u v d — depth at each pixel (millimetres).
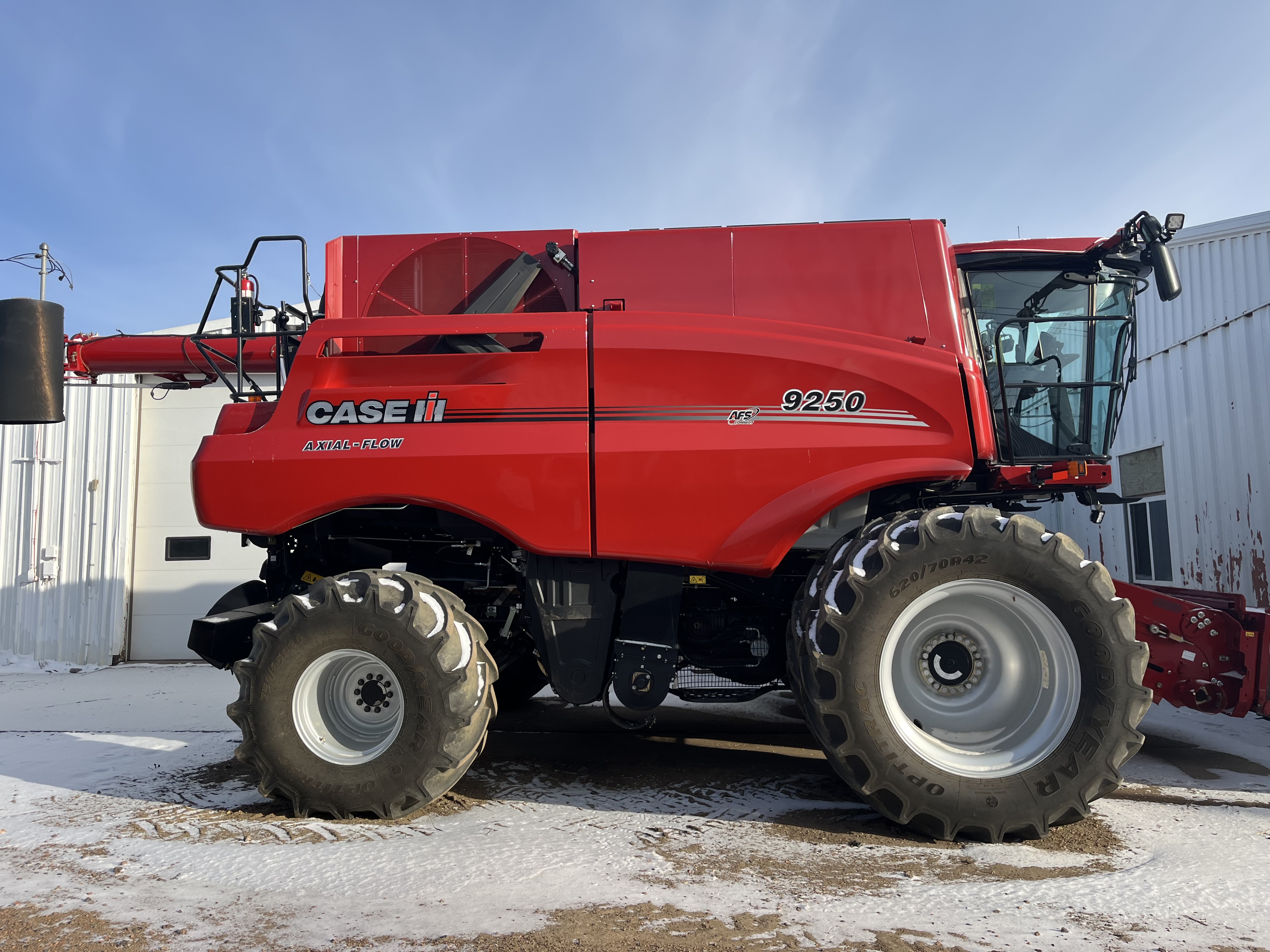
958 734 2920
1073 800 2689
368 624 2961
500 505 3174
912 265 3422
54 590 8180
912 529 2869
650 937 1983
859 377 3152
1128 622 2750
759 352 3170
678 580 3295
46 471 8320
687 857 2553
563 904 2186
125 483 8281
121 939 2006
